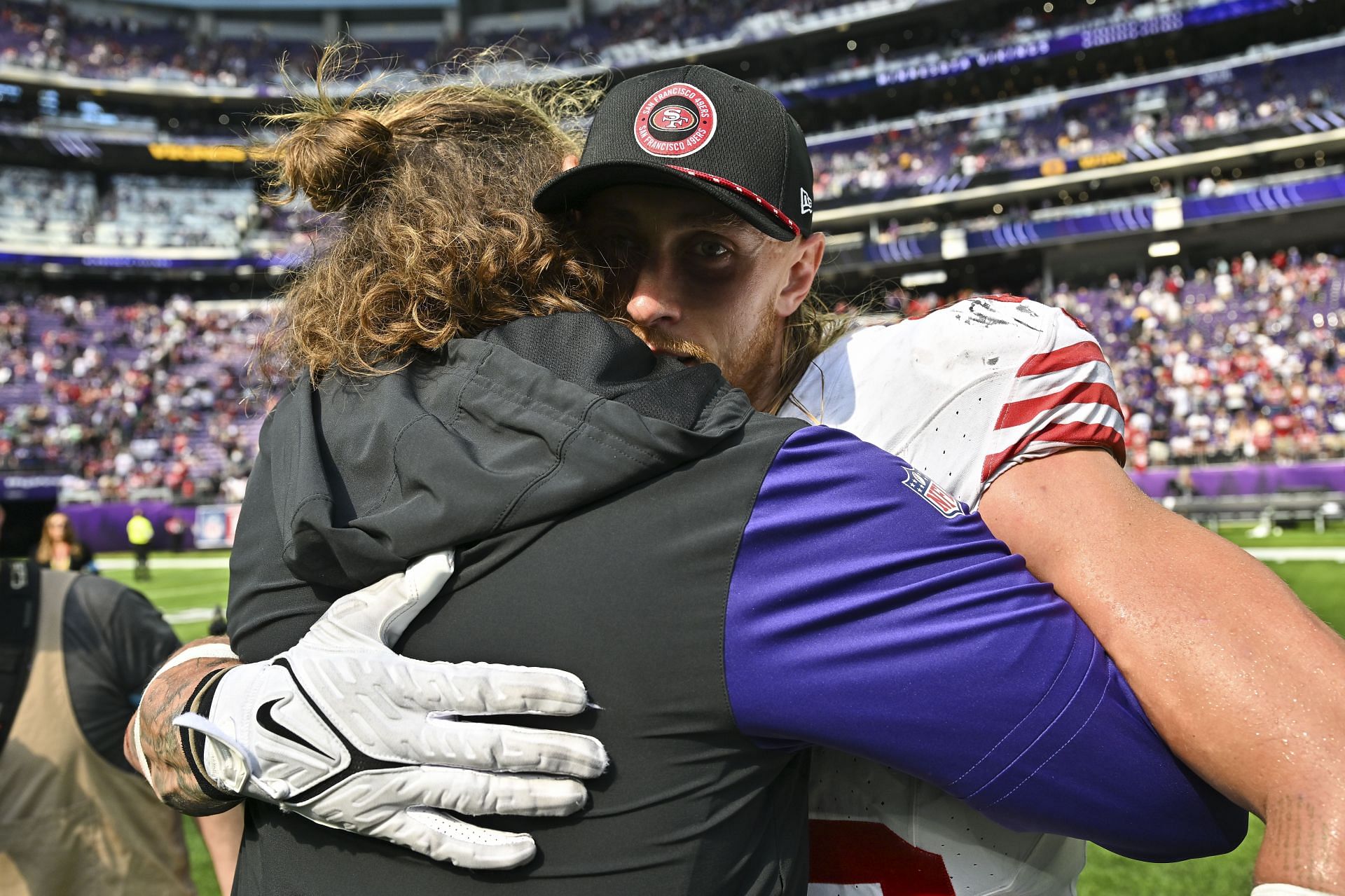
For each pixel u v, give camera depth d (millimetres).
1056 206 31125
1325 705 812
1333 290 24312
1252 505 18344
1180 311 25672
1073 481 1066
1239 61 28656
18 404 29312
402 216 1120
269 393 1294
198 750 1007
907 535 908
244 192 37906
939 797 1129
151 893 2246
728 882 919
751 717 883
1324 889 743
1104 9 30203
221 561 22000
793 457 928
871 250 31203
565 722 904
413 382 1071
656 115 1139
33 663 2125
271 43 39688
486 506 905
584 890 891
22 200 35438
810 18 33000
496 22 40156
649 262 1180
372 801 890
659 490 907
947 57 30953
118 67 36344
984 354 1138
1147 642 905
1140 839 928
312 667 914
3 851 2080
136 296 36812
